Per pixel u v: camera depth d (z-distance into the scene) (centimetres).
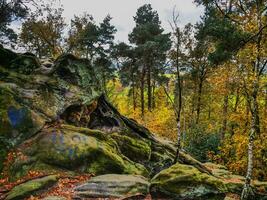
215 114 4906
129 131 2786
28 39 4609
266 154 2847
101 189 1745
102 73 5234
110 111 2809
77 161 2030
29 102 2247
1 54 2470
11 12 3064
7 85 2231
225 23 2244
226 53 2181
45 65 2834
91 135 2294
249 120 2869
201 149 3919
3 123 1989
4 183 1762
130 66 5784
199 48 4278
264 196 2400
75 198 1655
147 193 1842
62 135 2122
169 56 2903
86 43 5209
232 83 2895
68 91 2536
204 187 1758
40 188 1678
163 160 2650
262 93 2683
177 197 1733
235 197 2280
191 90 4862
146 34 5478
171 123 4912
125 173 2147
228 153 3375
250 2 2583
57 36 4497
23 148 1977
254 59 2409
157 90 6225
